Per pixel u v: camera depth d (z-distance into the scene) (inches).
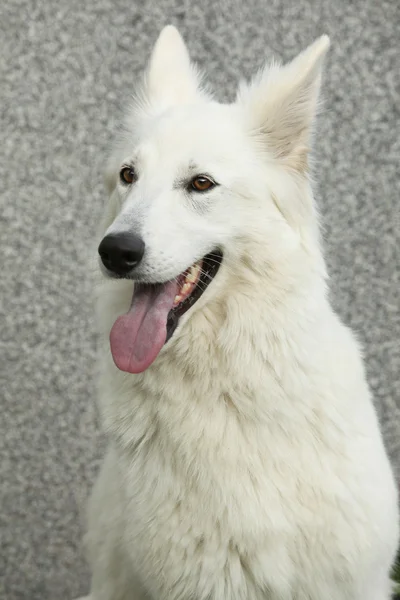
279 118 129.2
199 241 123.0
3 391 235.6
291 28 231.3
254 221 125.0
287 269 123.7
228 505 120.7
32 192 238.7
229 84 234.2
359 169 233.3
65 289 237.1
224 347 123.3
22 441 235.9
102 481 143.9
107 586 145.3
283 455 121.9
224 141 127.0
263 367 122.7
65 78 236.7
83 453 234.8
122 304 130.0
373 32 229.1
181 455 123.4
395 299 235.3
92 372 234.4
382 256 235.3
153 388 125.2
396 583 169.9
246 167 126.3
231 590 124.0
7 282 237.8
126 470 129.0
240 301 124.0
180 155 125.3
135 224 118.1
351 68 230.5
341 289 235.1
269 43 232.2
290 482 121.6
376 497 125.7
